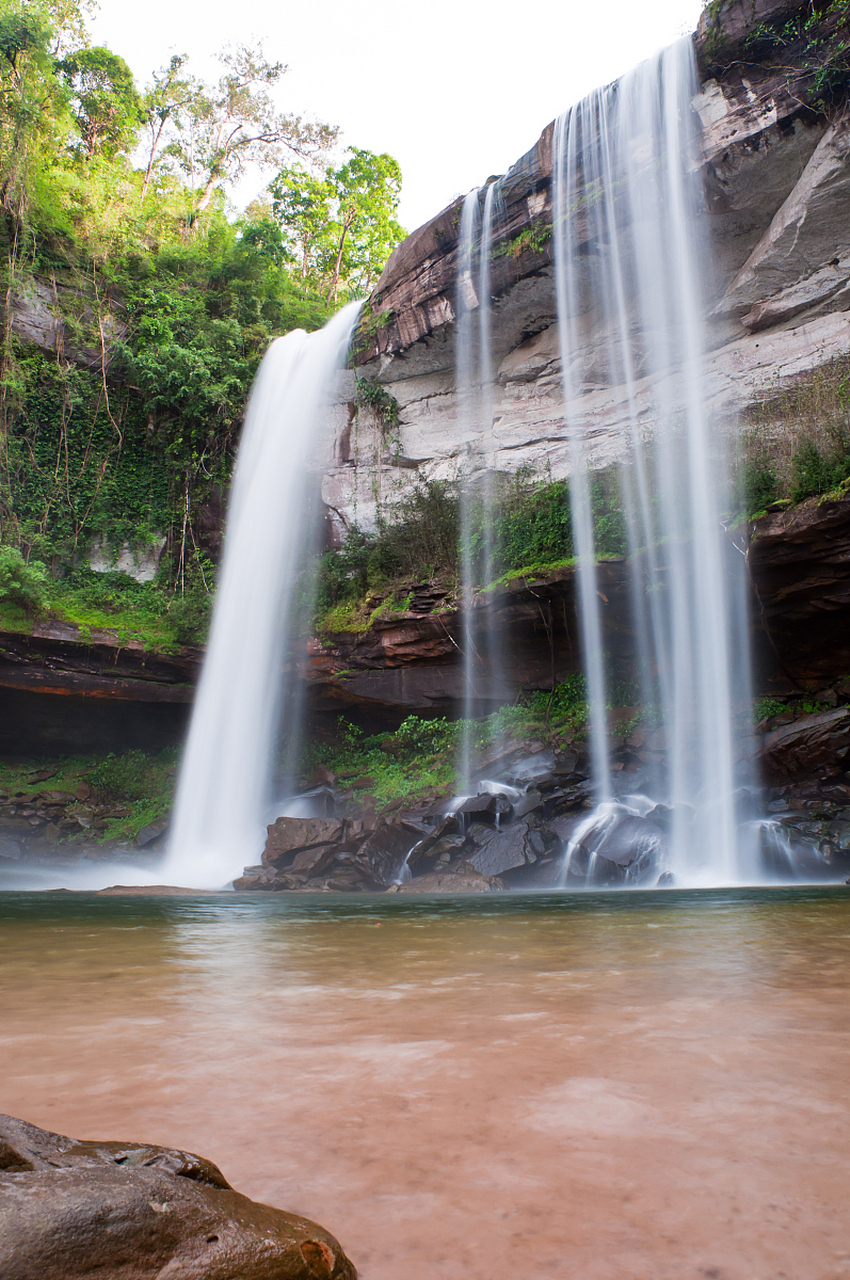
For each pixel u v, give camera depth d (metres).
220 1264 0.93
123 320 29.64
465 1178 1.32
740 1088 1.77
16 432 27.02
